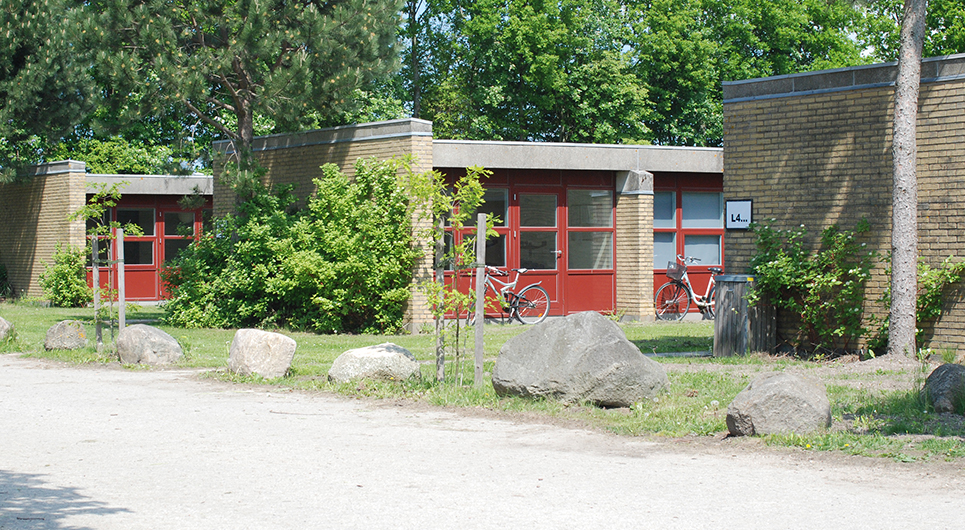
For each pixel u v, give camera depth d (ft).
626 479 20.11
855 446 22.80
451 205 34.88
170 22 59.52
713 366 40.16
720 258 77.92
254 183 64.28
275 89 59.47
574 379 29.45
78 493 19.03
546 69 117.50
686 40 127.03
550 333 30.60
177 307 65.46
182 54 59.77
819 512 17.31
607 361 29.40
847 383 34.17
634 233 71.97
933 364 37.83
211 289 64.90
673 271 73.72
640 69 130.00
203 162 73.41
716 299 45.06
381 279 59.72
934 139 40.40
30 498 18.61
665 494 18.76
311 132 66.33
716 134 128.88
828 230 43.21
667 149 73.00
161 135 127.24
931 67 40.37
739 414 24.62
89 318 69.87
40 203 87.45
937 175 40.32
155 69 57.72
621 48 133.28
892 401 28.94
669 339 53.42
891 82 41.91
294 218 64.90
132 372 40.11
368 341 54.39
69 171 83.66
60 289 82.94
